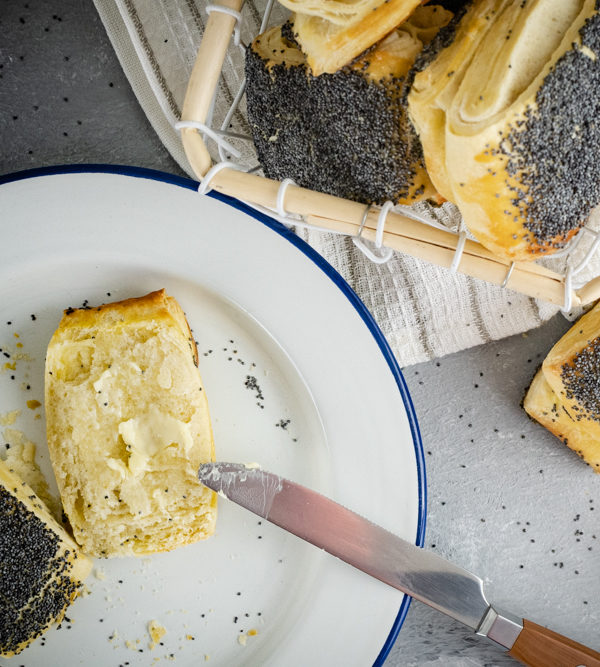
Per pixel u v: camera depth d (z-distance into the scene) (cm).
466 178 25
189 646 36
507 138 24
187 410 34
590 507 37
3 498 34
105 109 36
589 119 24
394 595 35
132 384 34
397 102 26
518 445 37
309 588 36
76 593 35
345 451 35
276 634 36
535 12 24
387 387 35
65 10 36
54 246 35
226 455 36
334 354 35
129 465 34
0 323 36
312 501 34
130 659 36
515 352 37
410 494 35
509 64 24
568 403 34
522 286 28
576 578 37
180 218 35
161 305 34
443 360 38
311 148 28
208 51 27
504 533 37
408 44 26
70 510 35
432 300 36
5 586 34
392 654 37
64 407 35
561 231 26
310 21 26
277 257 35
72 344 34
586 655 34
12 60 36
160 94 35
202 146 28
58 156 36
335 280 34
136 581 36
